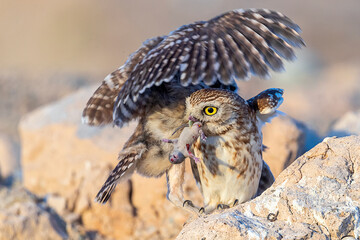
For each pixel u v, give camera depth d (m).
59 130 13.34
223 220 5.67
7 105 23.98
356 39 39.09
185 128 6.64
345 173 5.94
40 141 13.57
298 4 45.84
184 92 7.02
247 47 5.61
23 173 13.95
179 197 7.41
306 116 19.11
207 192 7.26
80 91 14.72
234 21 5.78
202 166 7.12
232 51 5.59
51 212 12.62
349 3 45.62
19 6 42.09
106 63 32.19
